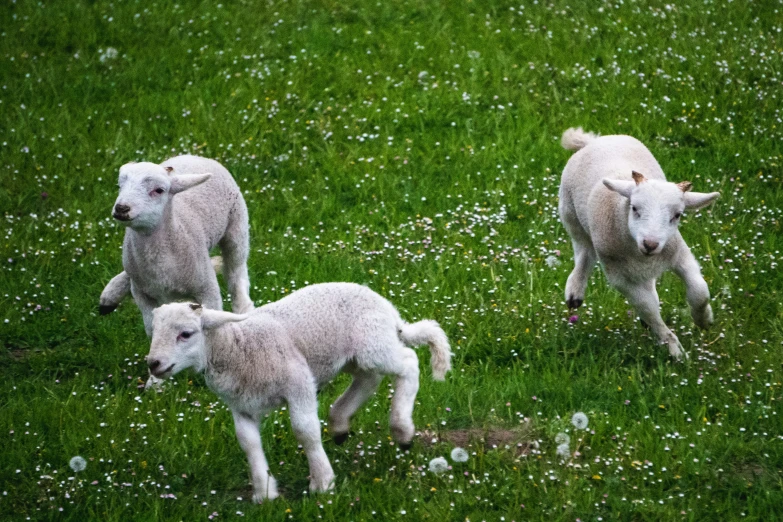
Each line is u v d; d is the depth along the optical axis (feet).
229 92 60.44
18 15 69.51
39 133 56.24
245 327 29.09
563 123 56.34
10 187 51.42
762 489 29.22
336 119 57.26
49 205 50.57
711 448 31.07
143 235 35.63
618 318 39.75
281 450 32.12
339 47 65.62
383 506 28.73
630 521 28.19
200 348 28.30
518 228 47.50
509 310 40.24
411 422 30.78
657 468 30.17
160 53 65.16
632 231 35.27
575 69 60.70
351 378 36.04
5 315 41.39
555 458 30.53
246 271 41.63
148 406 34.35
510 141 54.85
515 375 35.99
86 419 33.73
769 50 60.90
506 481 29.73
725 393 33.94
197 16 69.87
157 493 30.01
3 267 44.83
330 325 30.17
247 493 30.55
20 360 39.24
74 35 67.51
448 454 31.45
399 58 63.36
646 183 35.24
